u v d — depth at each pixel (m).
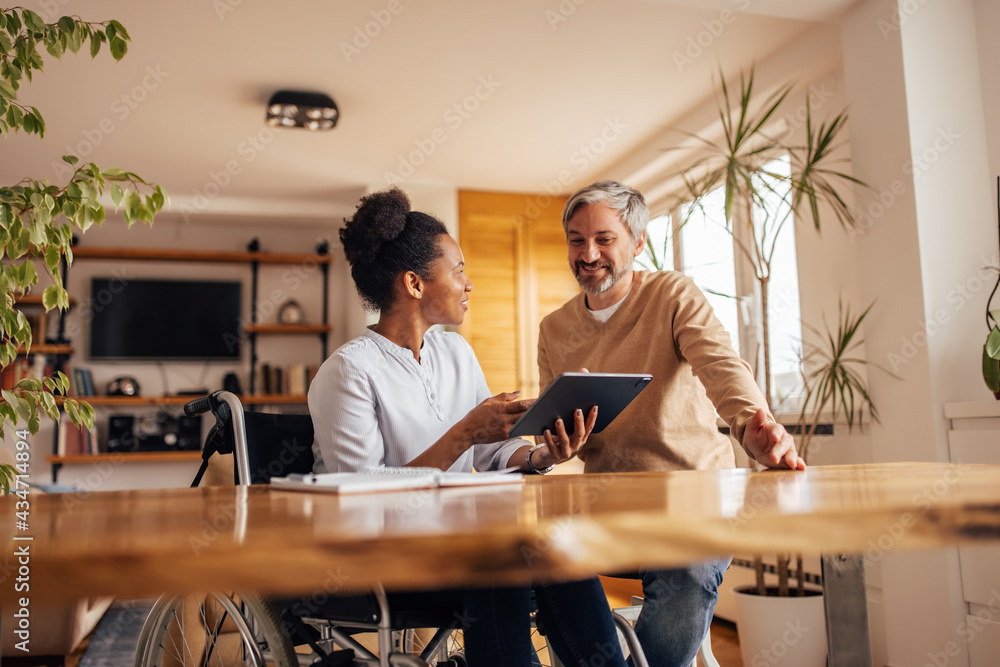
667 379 1.62
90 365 5.34
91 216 1.63
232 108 3.61
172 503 0.78
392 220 1.36
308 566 0.45
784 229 3.32
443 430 1.34
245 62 3.18
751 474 1.04
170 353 5.44
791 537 0.55
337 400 1.24
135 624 3.36
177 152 4.17
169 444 5.24
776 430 1.15
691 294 1.64
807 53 2.99
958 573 2.23
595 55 3.17
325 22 2.88
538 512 0.58
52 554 0.42
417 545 0.46
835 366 2.56
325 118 3.52
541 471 1.34
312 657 1.02
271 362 5.59
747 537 0.54
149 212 1.71
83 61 3.13
